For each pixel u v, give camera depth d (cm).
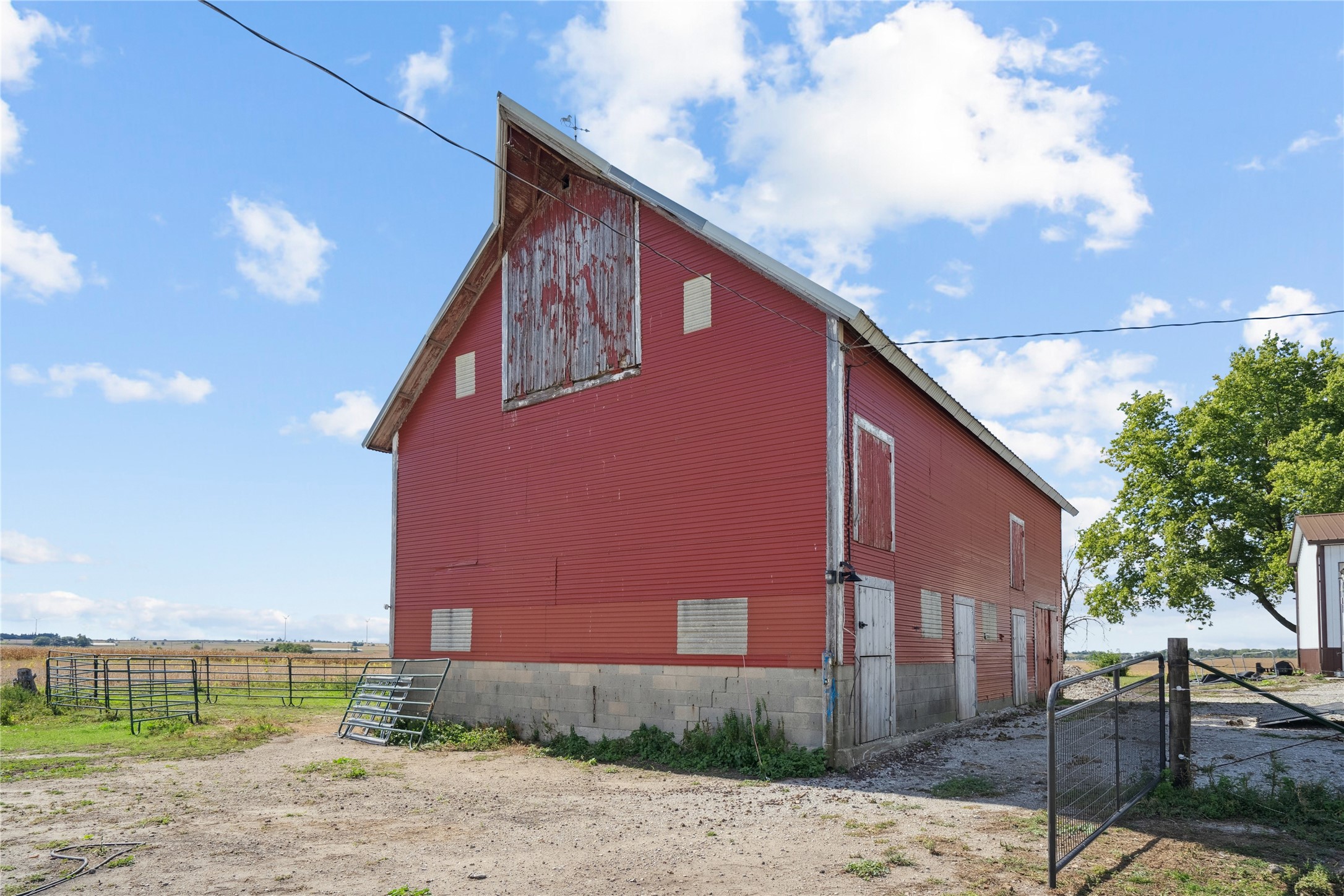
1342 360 3306
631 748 1450
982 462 2080
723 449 1446
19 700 2323
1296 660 3531
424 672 1878
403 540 1981
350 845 869
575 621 1606
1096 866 715
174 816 1011
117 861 808
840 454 1317
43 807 1066
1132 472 3747
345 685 2909
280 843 880
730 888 703
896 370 1571
